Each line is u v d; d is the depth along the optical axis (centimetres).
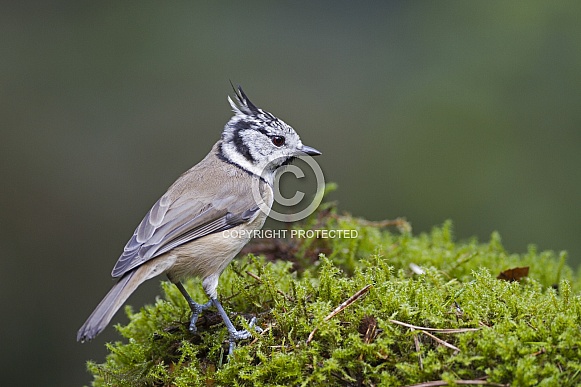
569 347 473
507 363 468
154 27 1669
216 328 609
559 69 1441
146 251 623
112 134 1534
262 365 521
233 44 1692
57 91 1552
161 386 562
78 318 1352
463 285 609
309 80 1656
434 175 1438
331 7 1795
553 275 778
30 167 1448
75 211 1441
